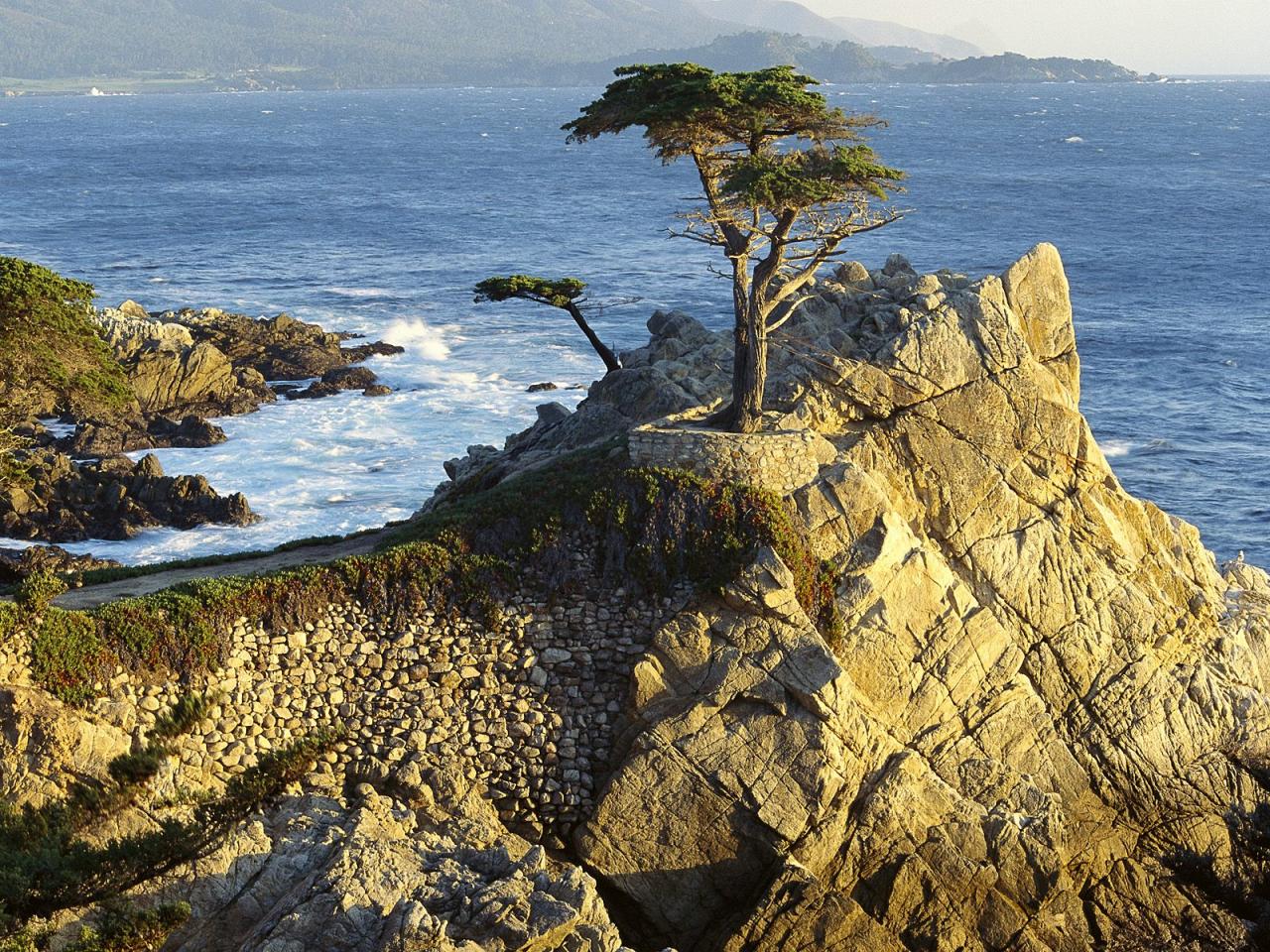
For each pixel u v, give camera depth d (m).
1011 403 35.75
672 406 37.56
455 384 88.44
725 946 28.66
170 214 196.62
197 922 24.19
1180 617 36.84
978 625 33.62
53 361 38.91
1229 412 85.25
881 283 39.91
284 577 30.78
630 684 31.25
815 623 32.03
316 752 25.14
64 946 22.30
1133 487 72.06
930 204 188.88
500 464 39.84
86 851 21.58
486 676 31.34
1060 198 198.12
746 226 34.75
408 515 63.94
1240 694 36.66
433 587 31.64
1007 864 31.27
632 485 32.72
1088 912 33.41
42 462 65.75
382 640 31.05
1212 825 35.16
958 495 35.44
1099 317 112.56
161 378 81.50
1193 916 33.94
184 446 75.25
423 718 30.77
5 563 49.25
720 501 32.34
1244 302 119.06
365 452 74.00
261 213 197.12
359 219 187.88
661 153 36.31
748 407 34.28
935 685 32.97
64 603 33.19
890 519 33.16
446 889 24.44
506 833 30.11
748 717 30.48
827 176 33.19
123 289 129.75
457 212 195.25
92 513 62.72
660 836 30.02
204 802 23.72
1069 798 34.06
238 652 29.78
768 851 29.88
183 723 26.17
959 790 32.72
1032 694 34.22
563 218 186.00
